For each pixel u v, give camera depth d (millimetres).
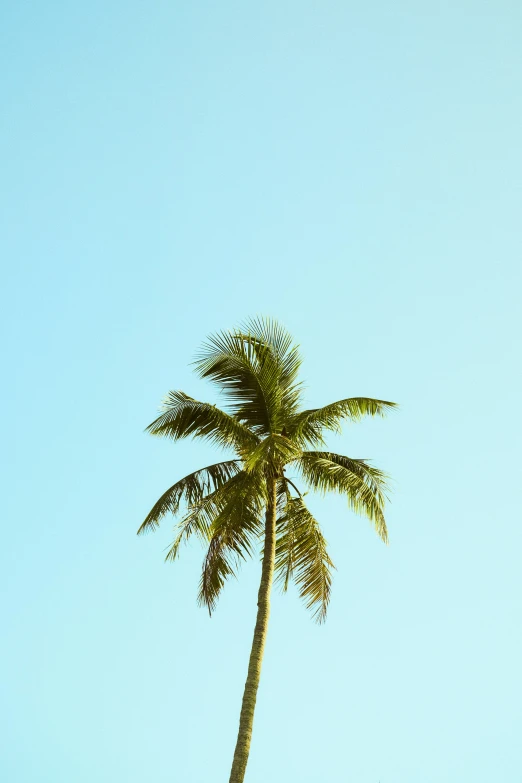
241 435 22734
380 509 22516
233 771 18859
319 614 22688
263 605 21234
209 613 22062
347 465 23453
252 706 19766
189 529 23203
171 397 23156
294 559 23156
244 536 22609
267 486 23016
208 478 23328
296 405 23953
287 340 24047
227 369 22969
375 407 23125
